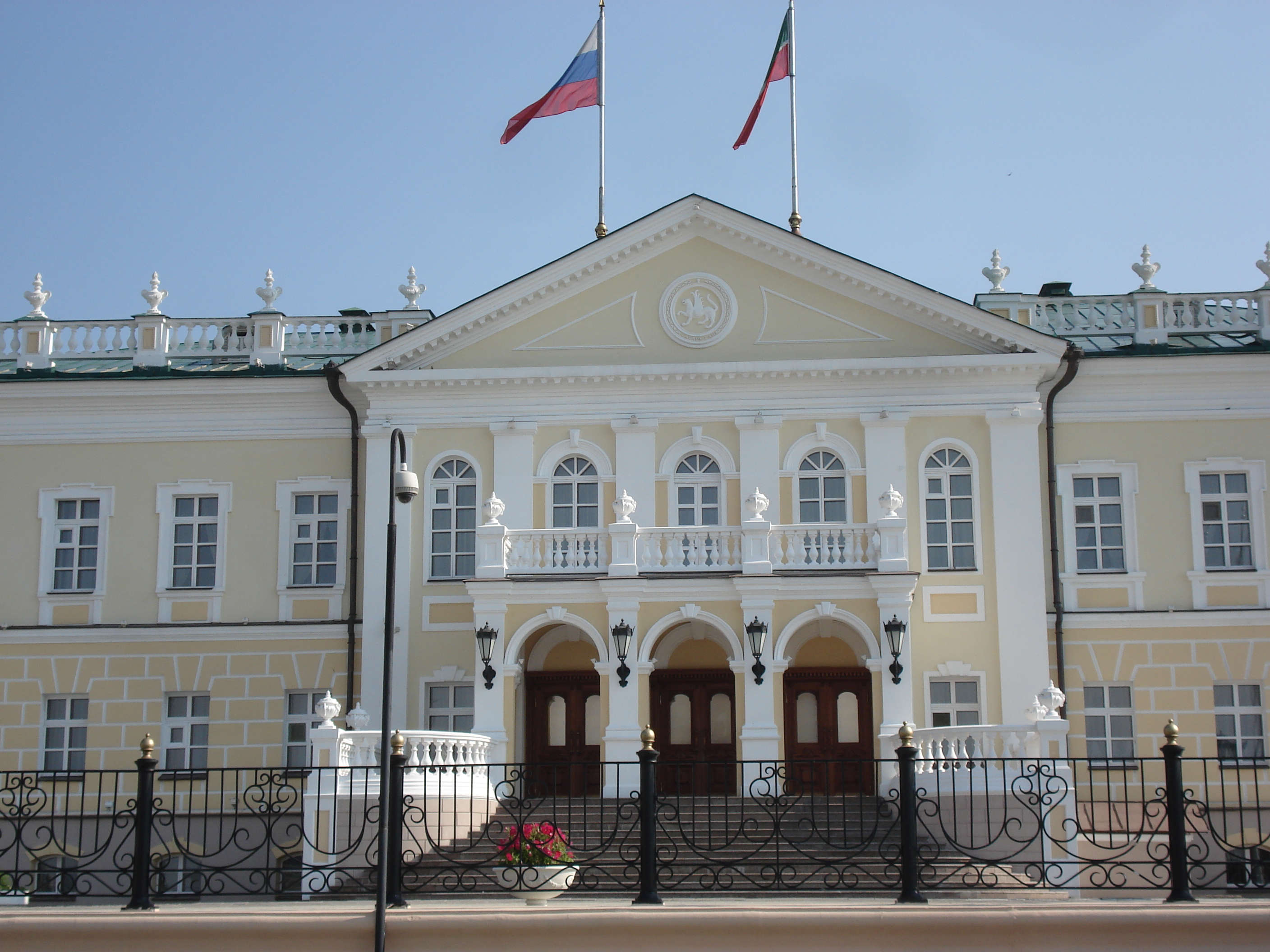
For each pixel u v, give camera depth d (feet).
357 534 103.14
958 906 48.88
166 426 106.22
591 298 102.37
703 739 99.91
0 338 110.11
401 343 101.60
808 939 48.42
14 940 49.65
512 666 91.81
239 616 103.35
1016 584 96.37
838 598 90.99
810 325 100.78
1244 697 98.17
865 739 98.84
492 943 48.83
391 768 53.11
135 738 101.81
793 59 108.68
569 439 101.04
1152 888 52.80
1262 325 104.01
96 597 103.86
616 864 63.16
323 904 53.57
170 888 58.29
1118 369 101.45
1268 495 100.42
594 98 108.17
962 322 98.84
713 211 100.58
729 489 99.66
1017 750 77.82
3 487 105.81
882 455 98.94
